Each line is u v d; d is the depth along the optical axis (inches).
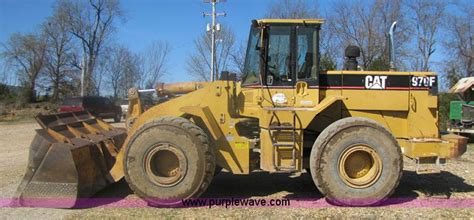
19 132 968.9
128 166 275.4
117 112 1285.7
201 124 293.9
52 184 273.0
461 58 1272.1
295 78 299.0
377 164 276.4
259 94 300.2
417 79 305.0
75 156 273.4
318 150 275.6
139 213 263.4
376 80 303.6
